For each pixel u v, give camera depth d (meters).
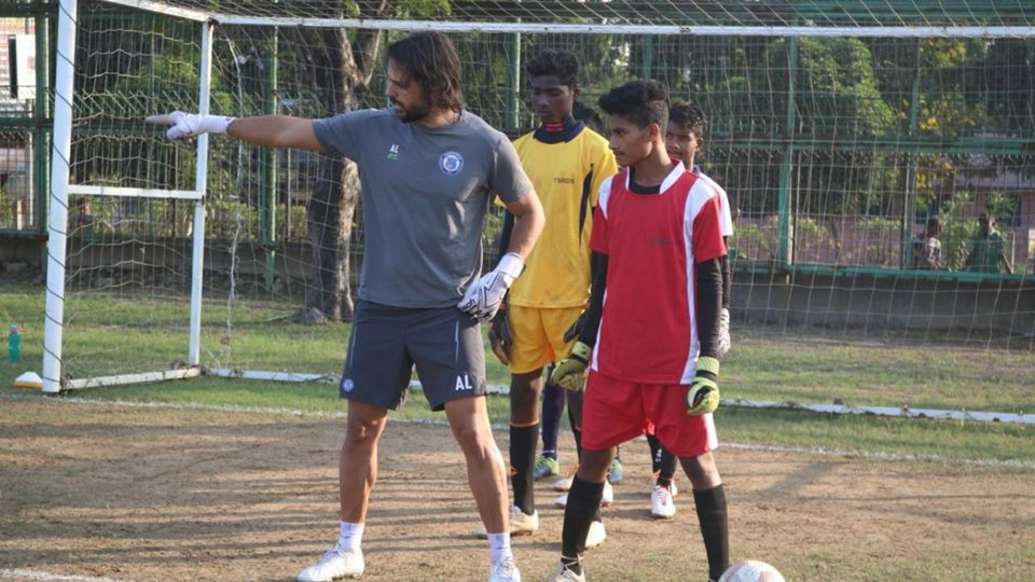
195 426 18.61
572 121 12.90
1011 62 34.41
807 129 35.97
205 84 23.05
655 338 9.88
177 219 40.44
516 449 12.62
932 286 35.72
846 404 21.84
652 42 36.62
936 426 20.14
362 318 10.35
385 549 12.06
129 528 12.61
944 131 35.16
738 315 37.25
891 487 15.41
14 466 15.45
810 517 13.74
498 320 12.62
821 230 36.31
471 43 36.62
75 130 37.66
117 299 37.44
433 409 10.43
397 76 9.91
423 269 10.10
